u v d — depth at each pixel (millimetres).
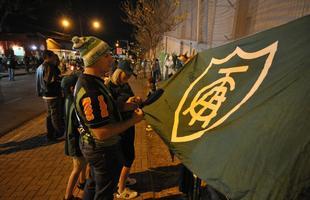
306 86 970
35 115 7285
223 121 1306
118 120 2107
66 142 2658
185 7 12117
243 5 4379
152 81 5699
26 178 3611
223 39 5477
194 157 1309
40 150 4629
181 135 1537
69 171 3822
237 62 1549
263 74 1262
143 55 27125
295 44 1169
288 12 3014
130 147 2891
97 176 2137
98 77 1998
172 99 1921
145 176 3660
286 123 953
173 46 15430
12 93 11406
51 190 3309
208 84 1725
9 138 5301
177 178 3578
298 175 839
